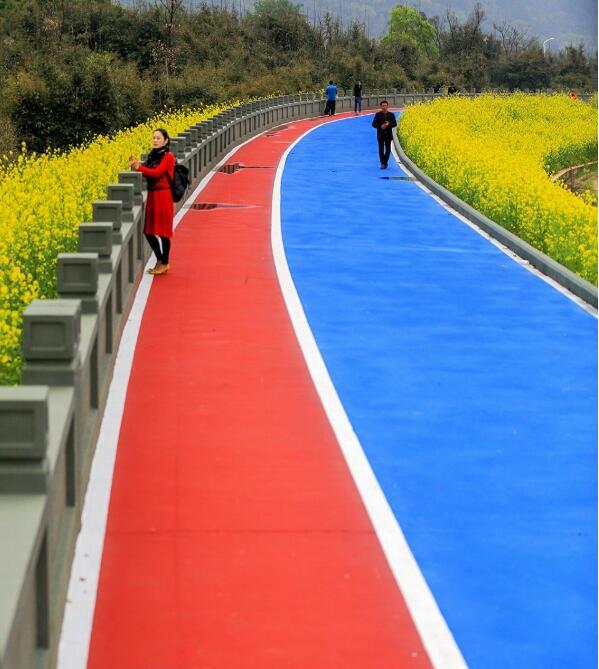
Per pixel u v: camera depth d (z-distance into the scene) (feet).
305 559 20.30
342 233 62.44
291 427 28.14
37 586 15.40
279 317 41.06
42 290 34.91
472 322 40.93
